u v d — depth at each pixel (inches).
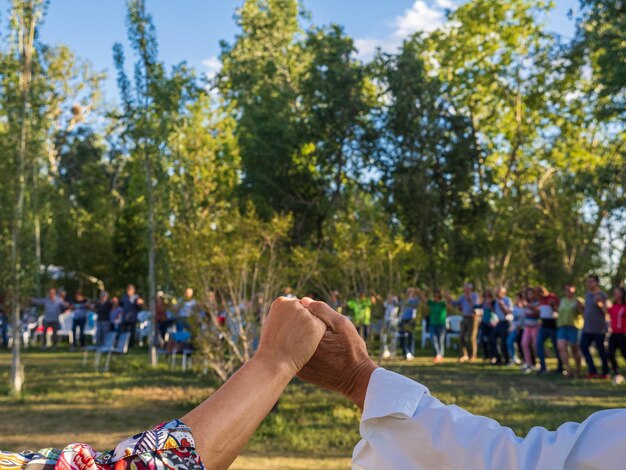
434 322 749.3
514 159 1238.9
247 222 481.1
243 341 464.8
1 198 518.0
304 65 1253.1
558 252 1395.2
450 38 1199.6
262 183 1034.1
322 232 1049.5
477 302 784.9
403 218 1016.2
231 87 1163.3
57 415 421.4
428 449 39.6
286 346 40.2
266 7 1295.5
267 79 1181.1
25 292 524.7
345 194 1075.9
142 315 945.5
